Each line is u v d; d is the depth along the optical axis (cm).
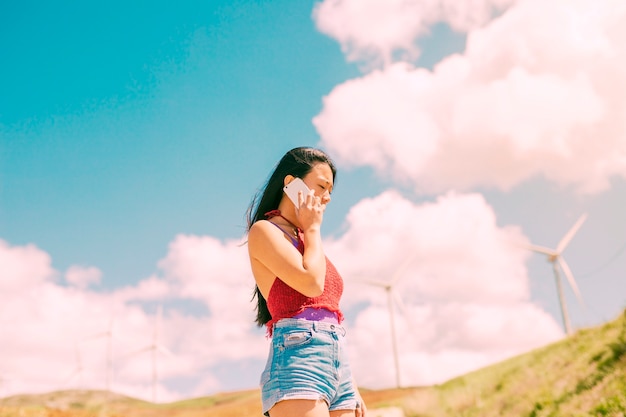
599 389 898
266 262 213
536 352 1239
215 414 1684
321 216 221
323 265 209
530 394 1066
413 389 1408
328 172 239
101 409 1633
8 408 1515
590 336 1121
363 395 1489
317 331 207
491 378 1254
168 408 1788
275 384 203
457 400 1252
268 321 230
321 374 204
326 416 202
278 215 235
